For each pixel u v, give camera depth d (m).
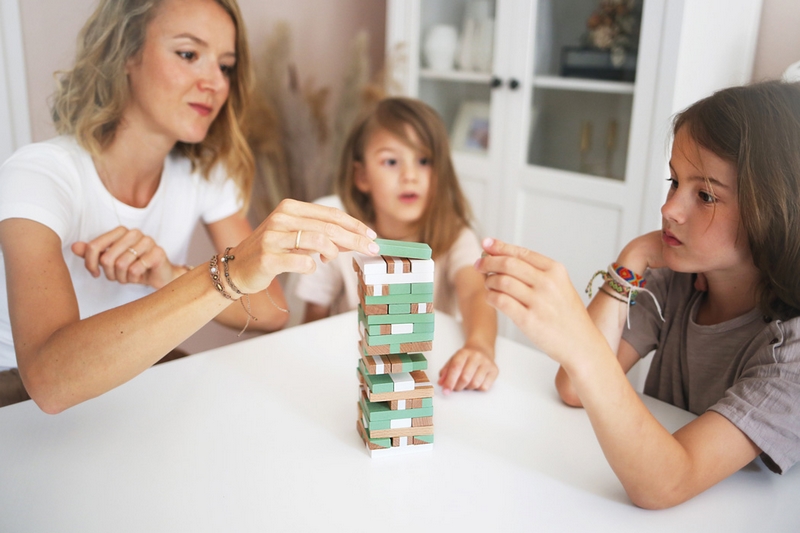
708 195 0.79
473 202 2.41
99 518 0.67
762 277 0.82
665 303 1.02
